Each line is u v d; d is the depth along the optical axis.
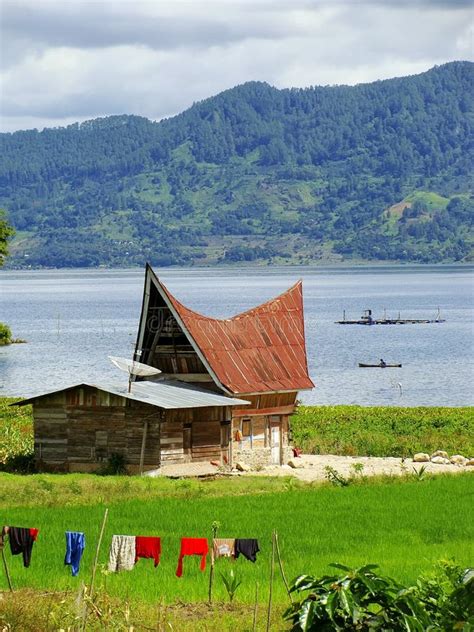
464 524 127.69
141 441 176.38
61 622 76.19
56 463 180.88
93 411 179.00
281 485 163.12
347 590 66.06
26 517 129.12
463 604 66.69
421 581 72.50
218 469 182.75
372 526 126.50
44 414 182.12
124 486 156.25
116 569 84.62
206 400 183.75
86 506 138.62
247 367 198.38
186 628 80.00
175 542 113.69
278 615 84.12
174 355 198.38
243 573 100.31
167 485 159.00
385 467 188.50
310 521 129.00
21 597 84.81
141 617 81.69
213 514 132.75
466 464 193.50
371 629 65.69
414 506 139.75
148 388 188.00
